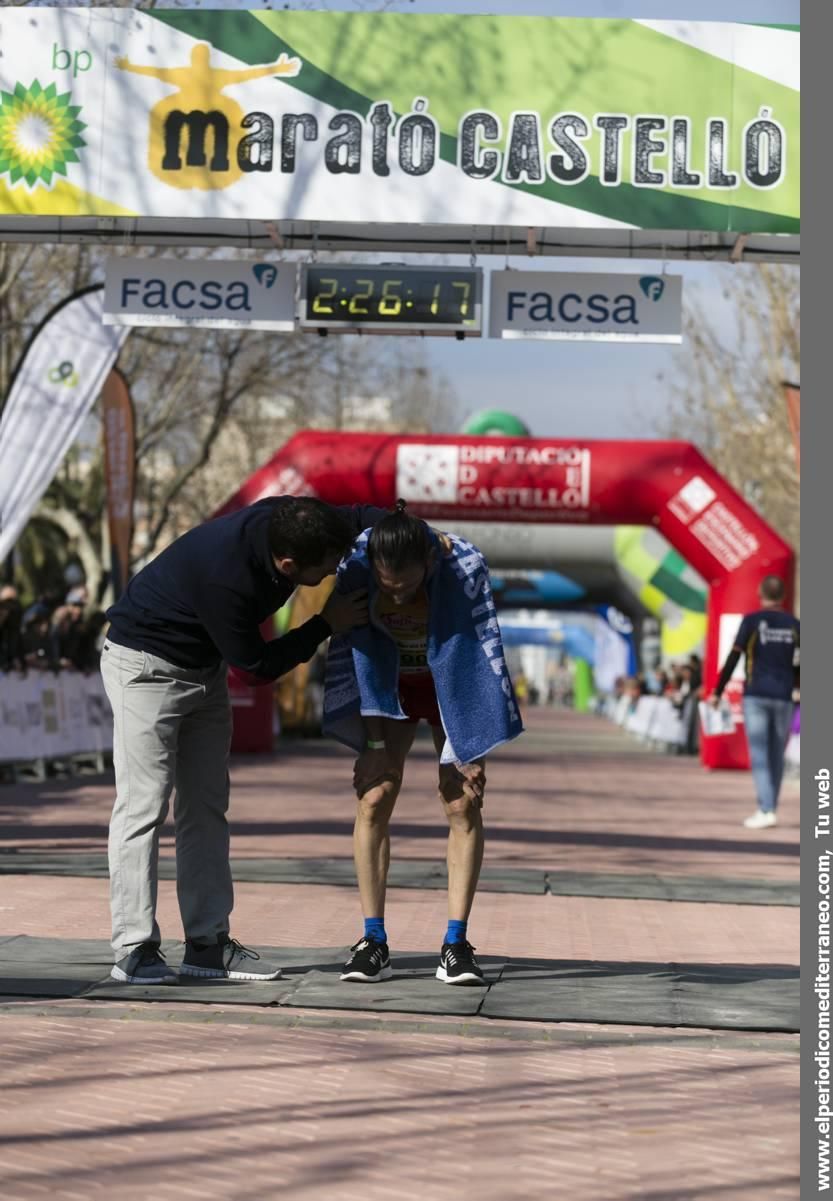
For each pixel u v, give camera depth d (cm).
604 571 3297
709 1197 376
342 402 3781
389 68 1142
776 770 1523
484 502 2567
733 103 1145
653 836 1391
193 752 633
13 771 1775
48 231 1209
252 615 599
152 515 3650
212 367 3244
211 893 632
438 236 1211
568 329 1196
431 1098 461
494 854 1177
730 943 798
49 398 1505
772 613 1521
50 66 1153
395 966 679
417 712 652
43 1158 388
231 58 1145
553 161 1143
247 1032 538
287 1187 373
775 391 3272
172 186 1148
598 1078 495
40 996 585
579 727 5312
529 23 1143
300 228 1213
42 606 2050
